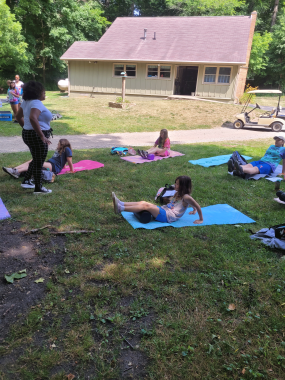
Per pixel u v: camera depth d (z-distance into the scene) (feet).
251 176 20.98
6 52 74.90
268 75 109.60
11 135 33.22
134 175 20.44
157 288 9.28
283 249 11.69
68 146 19.80
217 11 100.83
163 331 7.79
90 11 96.48
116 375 6.65
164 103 58.54
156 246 11.67
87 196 16.31
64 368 6.77
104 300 8.75
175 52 66.90
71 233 12.25
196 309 8.55
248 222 14.17
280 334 7.86
